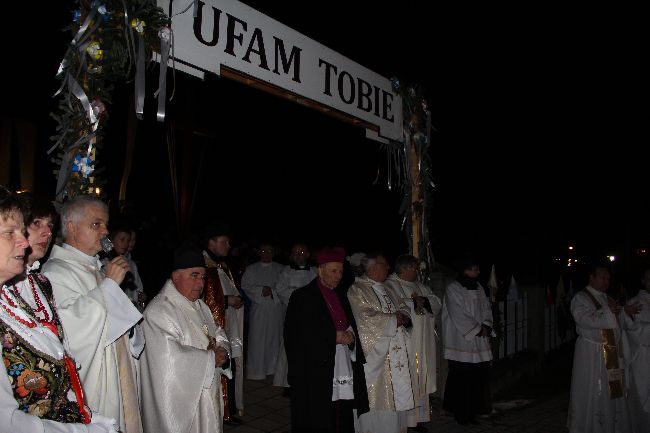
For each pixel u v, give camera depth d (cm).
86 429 178
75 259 274
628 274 1647
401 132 600
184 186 1168
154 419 326
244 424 542
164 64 326
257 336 717
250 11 409
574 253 1944
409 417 527
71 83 290
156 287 677
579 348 544
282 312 743
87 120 294
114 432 192
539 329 842
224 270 534
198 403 334
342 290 454
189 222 1166
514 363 776
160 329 332
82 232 275
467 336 567
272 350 729
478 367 584
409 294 549
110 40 301
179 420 325
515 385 751
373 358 478
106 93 310
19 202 172
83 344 243
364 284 503
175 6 348
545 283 919
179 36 352
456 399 582
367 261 510
